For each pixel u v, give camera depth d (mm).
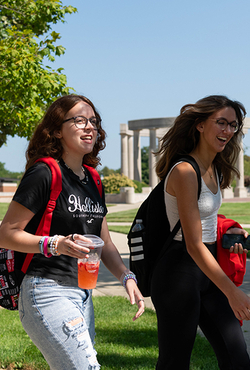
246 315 2053
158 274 2375
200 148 2543
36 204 1970
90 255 1939
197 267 2340
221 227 2531
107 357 3598
